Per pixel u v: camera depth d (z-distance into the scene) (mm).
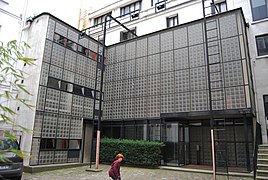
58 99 13516
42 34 13398
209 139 13617
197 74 12945
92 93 16062
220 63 12242
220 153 11570
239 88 11414
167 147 13117
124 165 13641
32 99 12359
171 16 18422
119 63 16734
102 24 23281
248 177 9711
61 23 14484
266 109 12461
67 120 13875
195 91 12758
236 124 12727
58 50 13992
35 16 14266
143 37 15961
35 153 11820
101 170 11531
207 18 13344
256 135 9930
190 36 13805
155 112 13992
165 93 13875
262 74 12938
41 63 12828
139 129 14609
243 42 11844
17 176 8039
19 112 12594
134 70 15750
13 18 14250
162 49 14781
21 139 11953
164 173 10883
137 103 14930
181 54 13875
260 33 13625
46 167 11617
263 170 8477
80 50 15664
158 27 18812
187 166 12711
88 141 15195
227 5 15492
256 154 8859
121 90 16016
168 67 14188
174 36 14477
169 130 13359
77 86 14969
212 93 12148
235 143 12547
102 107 16578
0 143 2232
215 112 11766
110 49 17609
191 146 14195
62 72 14047
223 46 12391
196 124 14180
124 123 15438
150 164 12500
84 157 14594
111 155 14086
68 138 13742
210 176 10031
